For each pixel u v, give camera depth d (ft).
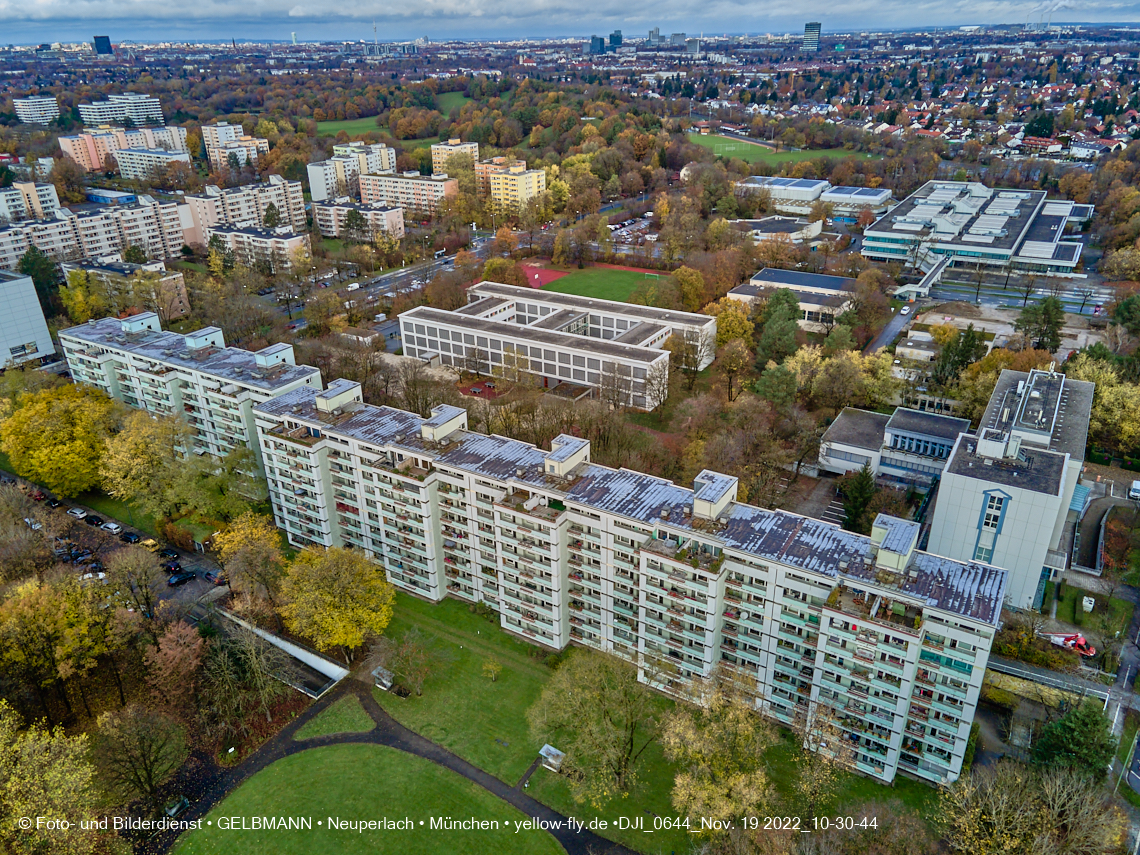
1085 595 550.77
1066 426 613.93
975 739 428.15
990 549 535.60
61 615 468.75
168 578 582.76
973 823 354.13
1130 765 418.51
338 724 461.78
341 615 485.97
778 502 646.74
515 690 483.10
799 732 433.48
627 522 454.40
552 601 497.46
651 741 444.14
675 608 455.22
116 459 625.00
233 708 458.09
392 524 559.38
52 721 465.06
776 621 429.79
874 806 382.01
